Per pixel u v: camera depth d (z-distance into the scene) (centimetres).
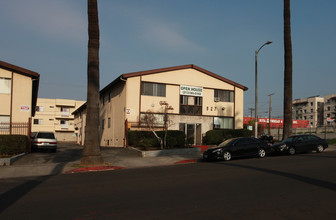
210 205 654
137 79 2480
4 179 1068
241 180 943
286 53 2155
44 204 679
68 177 1103
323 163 1303
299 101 10025
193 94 2688
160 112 2453
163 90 2572
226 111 2820
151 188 851
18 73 2025
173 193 779
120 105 2606
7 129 1970
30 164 1470
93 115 1446
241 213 593
